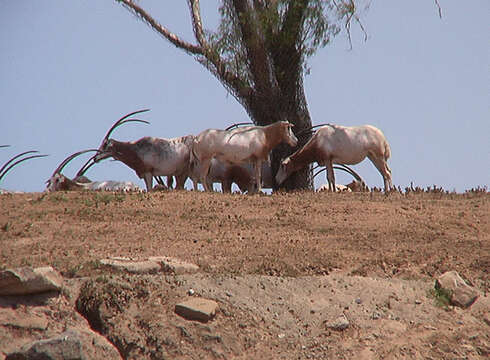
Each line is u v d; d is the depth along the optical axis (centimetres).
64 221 4797
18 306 3275
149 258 3944
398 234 4875
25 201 5397
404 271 4209
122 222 4878
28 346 2944
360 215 5347
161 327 3294
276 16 8419
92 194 5797
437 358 3369
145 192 6119
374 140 7119
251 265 4047
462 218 5375
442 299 3888
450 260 4425
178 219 5038
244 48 8675
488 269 4306
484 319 3759
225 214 5250
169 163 7412
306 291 3822
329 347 3362
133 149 7350
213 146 6781
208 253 4228
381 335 3491
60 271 3666
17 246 4128
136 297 3484
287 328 3481
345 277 4025
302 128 8962
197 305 3419
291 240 4591
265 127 6994
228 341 3294
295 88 8862
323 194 6372
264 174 8744
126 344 3222
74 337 3009
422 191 6700
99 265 3753
